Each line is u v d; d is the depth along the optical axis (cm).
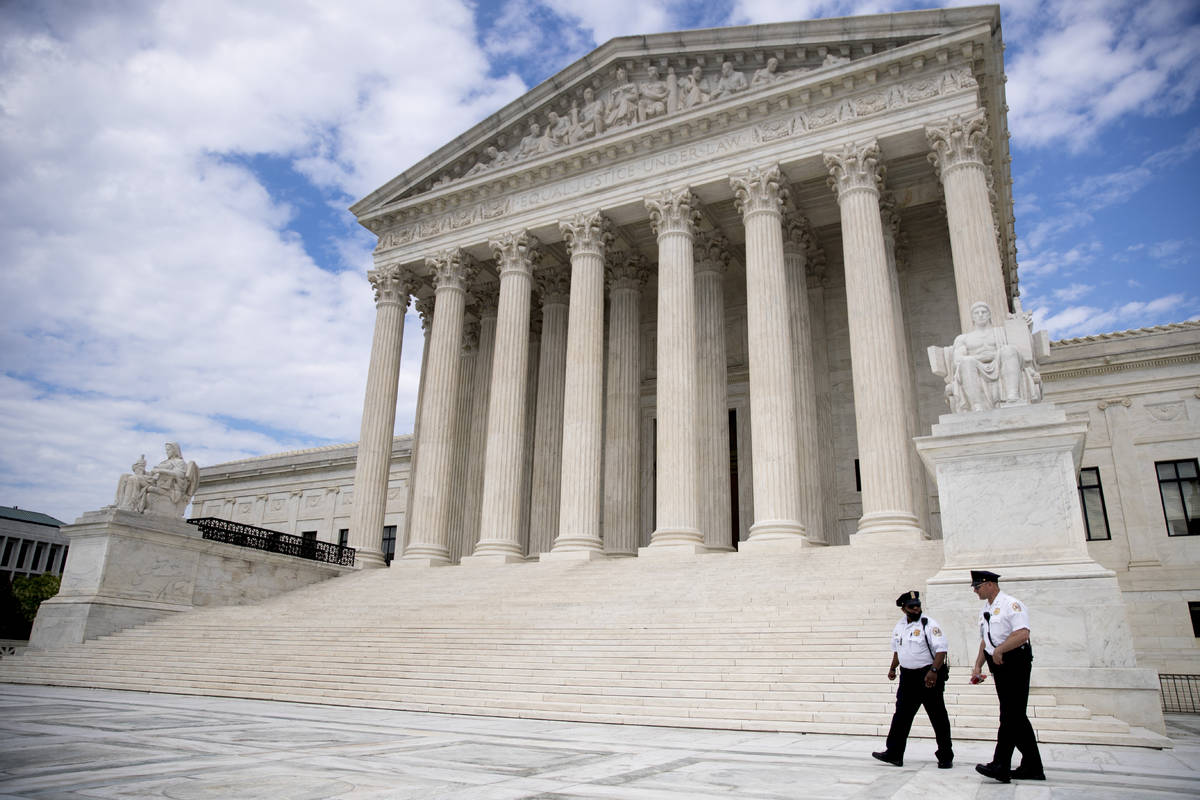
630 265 4162
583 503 3338
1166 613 3344
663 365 3319
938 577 1527
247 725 1313
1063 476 1498
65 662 2453
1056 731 1243
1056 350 3850
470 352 4759
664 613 2150
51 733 1128
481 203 4100
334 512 6531
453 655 2009
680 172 3544
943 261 3794
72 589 2856
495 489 3588
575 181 3828
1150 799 748
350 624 2484
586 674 1745
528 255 3925
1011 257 4053
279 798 690
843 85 3244
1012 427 1541
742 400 4222
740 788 782
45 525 7362
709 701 1522
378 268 4319
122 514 2891
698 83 3644
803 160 3281
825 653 1672
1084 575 1410
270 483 6981
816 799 732
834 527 3625
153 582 2962
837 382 3934
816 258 3988
